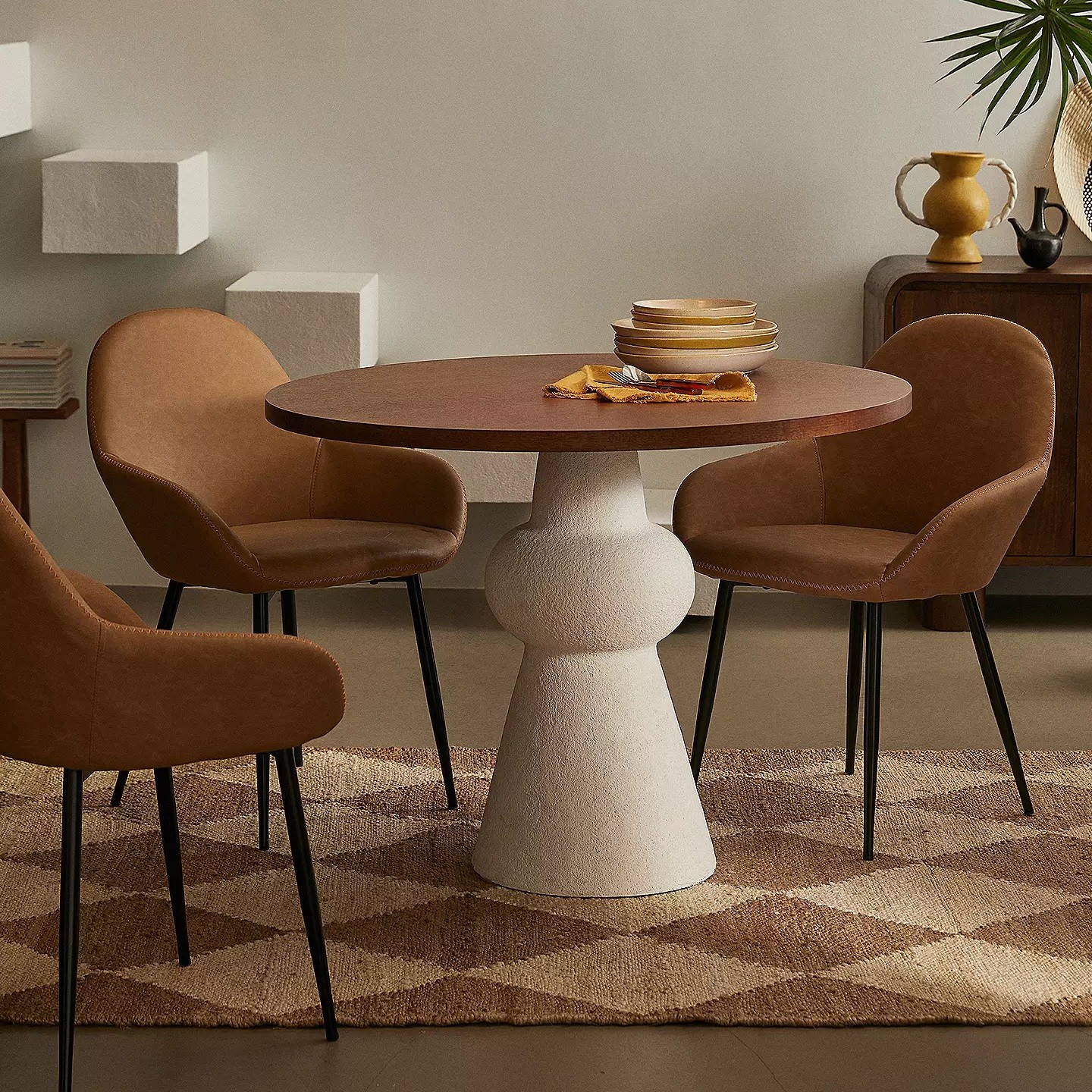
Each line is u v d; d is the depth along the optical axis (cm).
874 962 245
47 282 468
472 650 423
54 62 457
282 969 245
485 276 469
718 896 270
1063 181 455
